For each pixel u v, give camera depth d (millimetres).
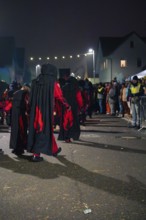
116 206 4957
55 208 4902
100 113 25984
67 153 8992
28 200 5246
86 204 5051
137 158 8273
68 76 10766
